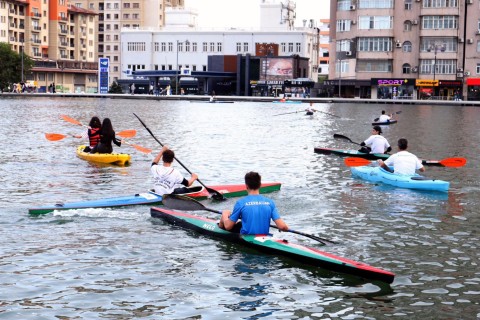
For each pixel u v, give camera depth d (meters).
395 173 21.06
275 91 129.25
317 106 88.56
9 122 46.19
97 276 11.29
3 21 140.50
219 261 12.22
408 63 109.06
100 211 15.88
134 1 173.12
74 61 157.88
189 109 74.06
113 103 89.00
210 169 24.03
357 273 11.45
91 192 18.91
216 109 75.12
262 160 26.91
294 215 16.28
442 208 17.39
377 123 50.66
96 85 167.75
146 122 50.09
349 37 112.19
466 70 106.38
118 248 12.92
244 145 33.03
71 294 10.43
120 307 9.97
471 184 21.50
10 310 9.73
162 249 12.91
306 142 35.50
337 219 15.91
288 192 19.39
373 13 109.50
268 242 12.64
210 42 147.38
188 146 31.97
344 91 116.75
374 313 9.93
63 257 12.27
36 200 17.45
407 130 46.28
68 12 161.12
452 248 13.48
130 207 16.36
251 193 13.20
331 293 10.70
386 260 12.56
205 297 10.45
